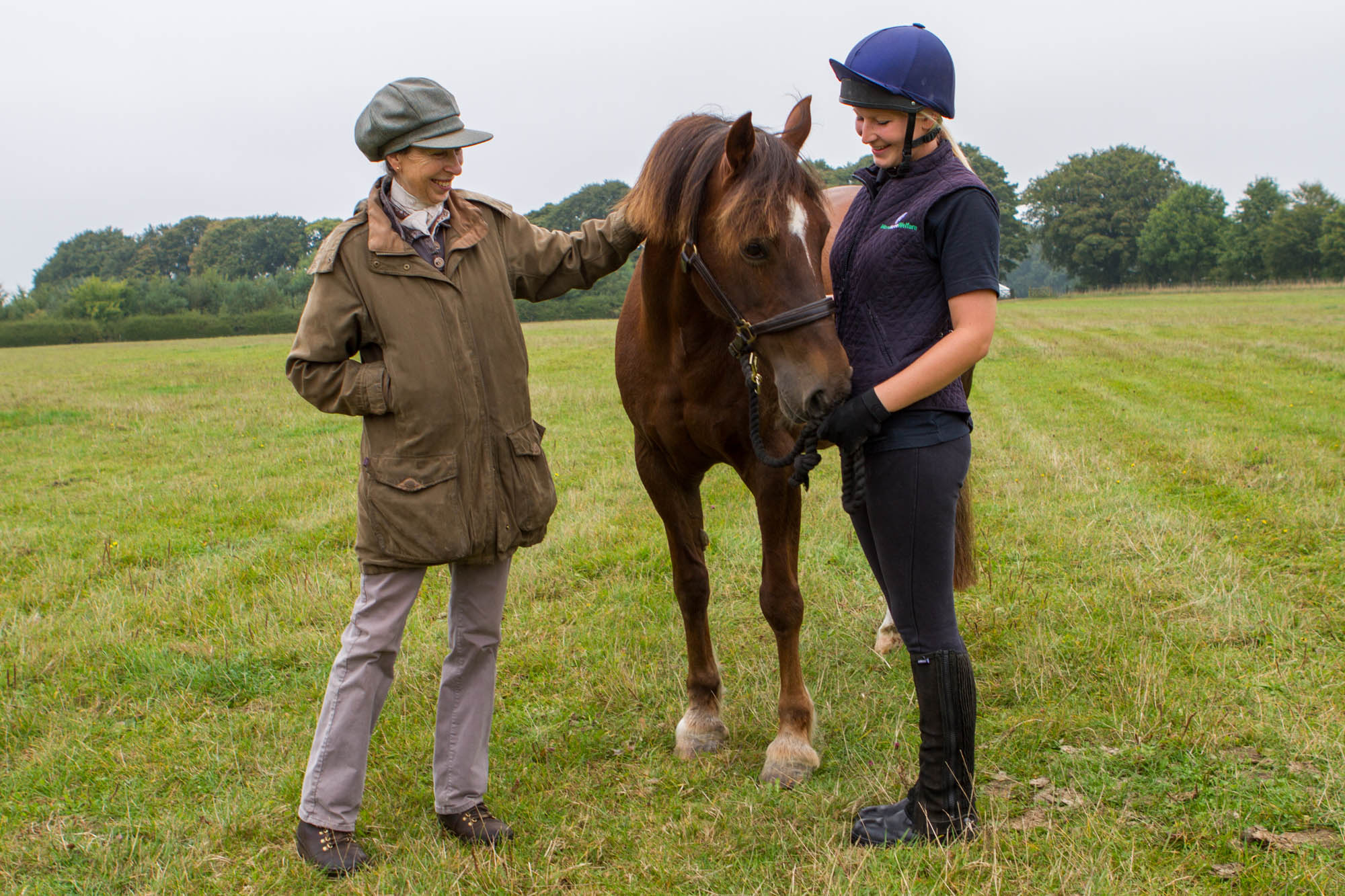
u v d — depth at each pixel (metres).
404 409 1.98
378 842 2.18
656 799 2.34
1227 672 2.77
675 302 2.29
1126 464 5.86
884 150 1.90
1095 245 67.44
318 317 1.98
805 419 1.89
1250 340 14.78
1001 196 64.56
